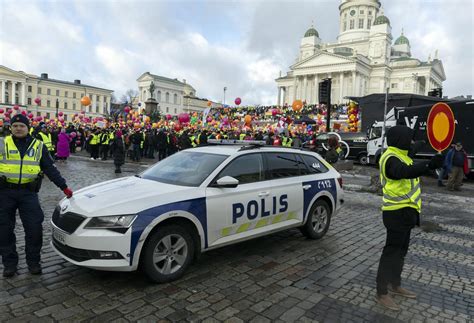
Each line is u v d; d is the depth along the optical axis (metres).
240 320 3.34
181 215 4.05
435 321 3.46
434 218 8.12
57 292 3.75
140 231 3.74
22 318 3.23
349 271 4.64
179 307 3.54
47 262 4.54
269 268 4.65
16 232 5.73
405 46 99.06
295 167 5.68
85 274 4.21
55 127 23.08
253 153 5.15
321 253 5.32
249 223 4.78
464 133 15.52
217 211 4.39
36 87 86.44
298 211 5.51
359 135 22.50
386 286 3.72
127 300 3.63
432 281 4.45
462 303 3.86
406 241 3.78
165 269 4.03
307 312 3.54
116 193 4.20
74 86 93.06
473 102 15.16
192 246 4.25
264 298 3.80
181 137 19.83
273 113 31.86
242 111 60.78
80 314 3.33
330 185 6.09
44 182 10.61
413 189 3.67
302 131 29.25
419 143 3.97
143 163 17.95
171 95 107.50
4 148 3.94
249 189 4.80
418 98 21.27
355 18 91.94
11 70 81.25
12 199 4.01
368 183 13.11
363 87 82.19
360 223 7.30
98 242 3.64
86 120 31.88
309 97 85.12
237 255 5.11
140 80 104.00
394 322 3.41
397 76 84.44
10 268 4.07
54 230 4.02
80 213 3.80
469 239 6.41
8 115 26.58
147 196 4.05
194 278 4.24
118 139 13.46
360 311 3.60
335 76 81.69
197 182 4.47
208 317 3.37
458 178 12.84
